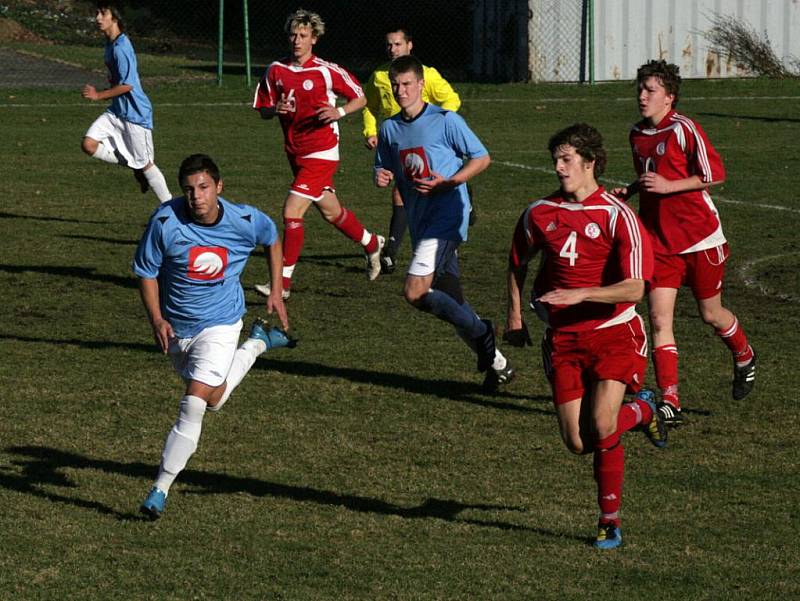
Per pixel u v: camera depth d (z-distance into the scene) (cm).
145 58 12319
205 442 2592
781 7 10444
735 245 4769
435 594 1892
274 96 3925
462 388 3005
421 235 3014
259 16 14288
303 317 3712
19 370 3105
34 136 7550
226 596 1881
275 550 2055
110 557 2020
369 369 3153
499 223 5200
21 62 11519
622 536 2123
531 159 6875
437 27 12625
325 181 3941
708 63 10431
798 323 3631
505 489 2345
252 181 6125
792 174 6366
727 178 6244
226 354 2266
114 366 3158
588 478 2411
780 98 9369
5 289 4012
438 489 2344
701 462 2497
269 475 2409
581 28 10175
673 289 2739
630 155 7012
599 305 2109
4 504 2239
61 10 15138
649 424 2278
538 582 1938
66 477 2383
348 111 3881
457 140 2977
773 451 2564
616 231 2075
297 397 2911
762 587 1923
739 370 2848
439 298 2881
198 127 7994
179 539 2098
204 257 2222
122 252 4609
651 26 10281
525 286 4159
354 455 2527
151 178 4862
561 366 2134
